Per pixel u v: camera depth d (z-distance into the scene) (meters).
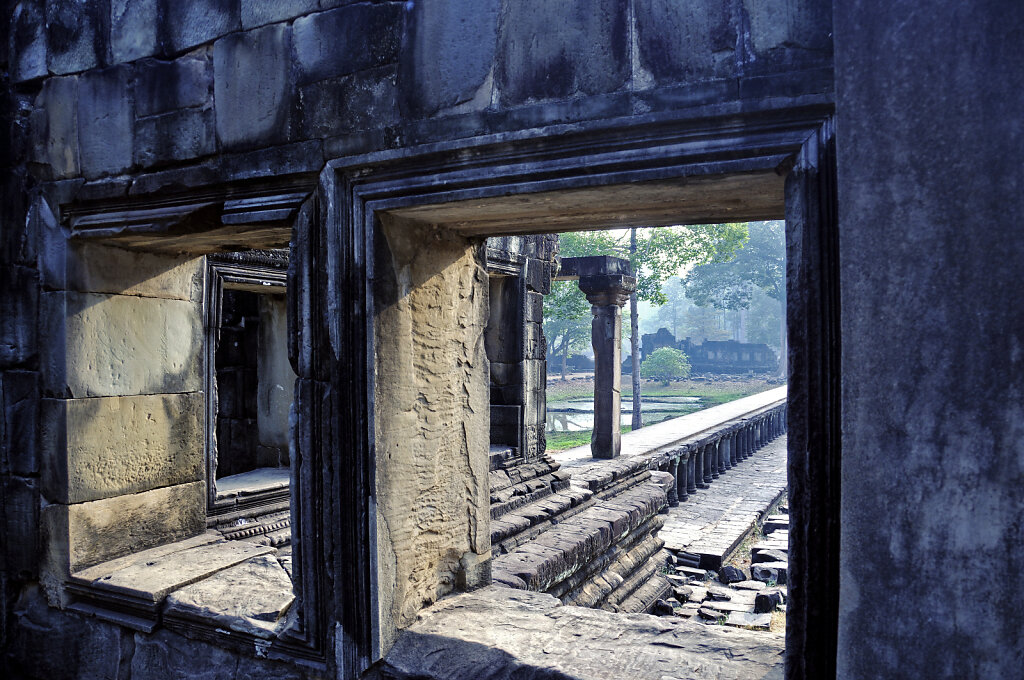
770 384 39.28
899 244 1.53
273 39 2.49
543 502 6.48
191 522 3.86
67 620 3.22
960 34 1.46
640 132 1.92
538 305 7.55
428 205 2.30
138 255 3.50
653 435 12.45
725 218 2.56
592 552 5.88
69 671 3.21
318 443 2.50
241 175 2.57
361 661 2.48
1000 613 1.45
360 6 2.32
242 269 4.43
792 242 1.78
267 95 2.51
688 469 11.84
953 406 1.49
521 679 2.33
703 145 1.86
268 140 2.51
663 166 1.92
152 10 2.77
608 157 1.97
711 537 8.80
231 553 3.54
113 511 3.41
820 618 1.77
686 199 2.21
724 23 1.81
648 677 2.28
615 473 7.96
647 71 1.90
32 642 3.29
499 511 5.87
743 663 2.38
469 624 2.68
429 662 2.47
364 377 2.43
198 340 3.88
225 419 5.36
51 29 3.06
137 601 2.99
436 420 2.80
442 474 2.86
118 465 3.42
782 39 1.75
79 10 2.97
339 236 2.40
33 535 3.28
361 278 2.41
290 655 2.61
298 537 2.56
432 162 2.22
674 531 9.12
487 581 3.15
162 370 3.66
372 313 2.42
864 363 1.59
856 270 1.60
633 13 1.92
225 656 2.80
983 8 1.44
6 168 3.23
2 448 3.32
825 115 1.73
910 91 1.52
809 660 1.78
